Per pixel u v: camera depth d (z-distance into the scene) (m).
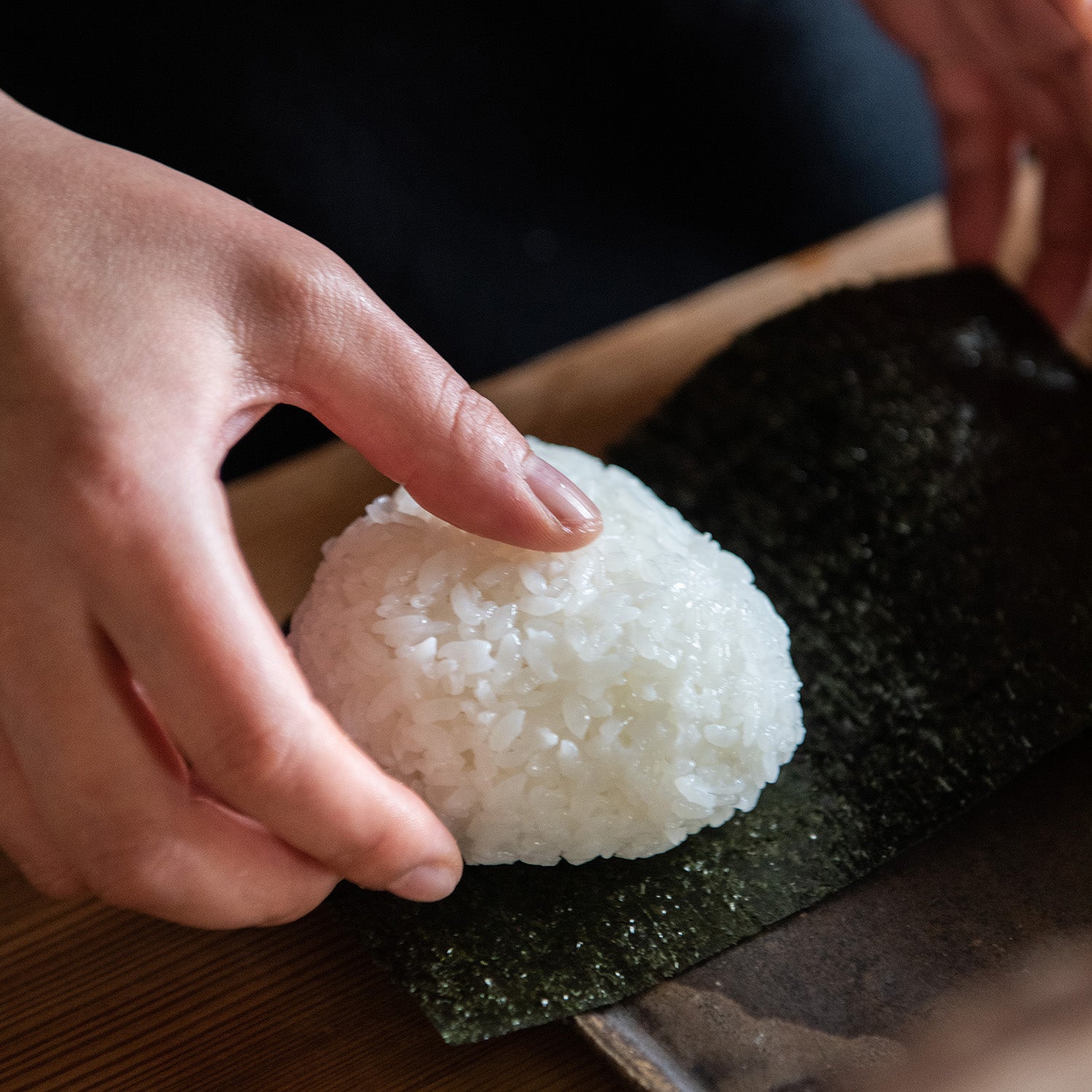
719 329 0.50
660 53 0.65
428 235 0.60
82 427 0.33
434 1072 0.36
